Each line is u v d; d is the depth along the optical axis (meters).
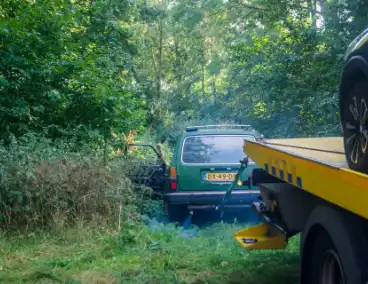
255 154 6.12
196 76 39.50
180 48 36.75
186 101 35.28
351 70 4.12
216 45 32.88
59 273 6.17
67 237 7.54
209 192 9.22
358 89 4.06
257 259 6.66
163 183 9.89
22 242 7.45
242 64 23.38
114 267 6.43
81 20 13.64
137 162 9.47
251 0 23.92
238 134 9.67
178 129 28.66
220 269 6.35
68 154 8.78
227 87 36.72
